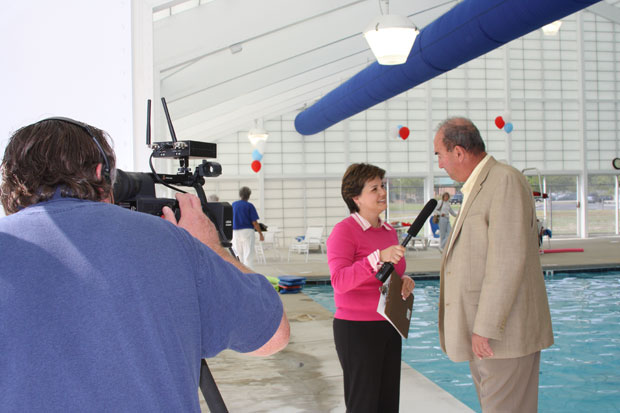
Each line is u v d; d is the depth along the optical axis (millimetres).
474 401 3895
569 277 9961
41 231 854
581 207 18594
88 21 2355
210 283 989
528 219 2193
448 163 2381
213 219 1329
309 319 6047
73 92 2330
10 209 927
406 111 18297
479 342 2160
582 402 3840
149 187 1251
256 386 3771
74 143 922
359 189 2539
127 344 828
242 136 17781
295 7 7516
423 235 17969
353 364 2375
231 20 7090
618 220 18938
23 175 896
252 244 8523
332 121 12516
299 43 9242
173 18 6750
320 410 3297
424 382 3762
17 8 2299
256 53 8953
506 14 5520
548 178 18594
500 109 18406
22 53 2293
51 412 771
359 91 9664
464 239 2279
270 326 1086
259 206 17797
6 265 817
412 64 7328
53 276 824
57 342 796
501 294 2104
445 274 2377
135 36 2516
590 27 18719
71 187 911
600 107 18781
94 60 2352
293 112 17984
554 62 18562
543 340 2250
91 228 879
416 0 9992
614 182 18922
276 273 10586
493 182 2227
